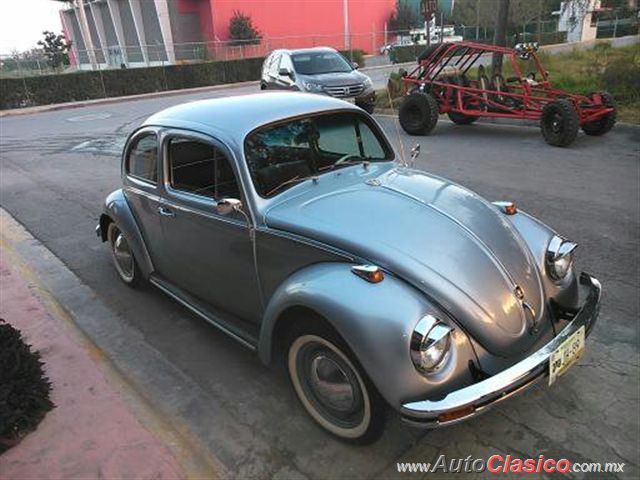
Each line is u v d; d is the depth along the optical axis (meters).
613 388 3.42
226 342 4.28
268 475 2.95
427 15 15.99
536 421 3.20
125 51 43.56
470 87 11.59
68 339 4.28
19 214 7.82
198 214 3.78
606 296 4.47
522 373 2.64
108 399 3.54
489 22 37.41
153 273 4.79
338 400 3.02
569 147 9.70
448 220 3.21
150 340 4.35
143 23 48.69
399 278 2.81
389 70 31.39
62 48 42.56
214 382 3.78
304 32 48.00
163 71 28.78
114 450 3.10
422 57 12.23
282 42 44.78
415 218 3.17
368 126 4.15
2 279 5.52
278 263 3.31
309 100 4.03
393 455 3.03
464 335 2.77
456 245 3.03
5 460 3.05
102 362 4.01
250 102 4.03
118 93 27.55
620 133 10.51
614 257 5.15
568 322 3.23
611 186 7.29
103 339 4.39
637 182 7.41
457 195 3.57
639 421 3.15
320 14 48.56
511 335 2.87
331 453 3.07
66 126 17.08
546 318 3.13
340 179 3.68
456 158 9.41
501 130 11.69
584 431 3.11
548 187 7.40
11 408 3.25
